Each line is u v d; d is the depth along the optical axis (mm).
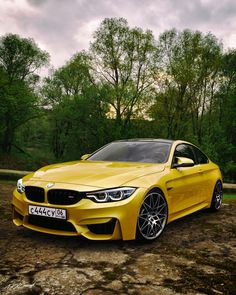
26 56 38969
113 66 33469
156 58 33312
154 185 3725
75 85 42250
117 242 3676
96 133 35688
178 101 35031
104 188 3342
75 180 3490
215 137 35531
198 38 33188
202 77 35438
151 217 3721
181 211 4508
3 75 36281
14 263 2996
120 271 2861
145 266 3004
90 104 35156
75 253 3281
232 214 5648
